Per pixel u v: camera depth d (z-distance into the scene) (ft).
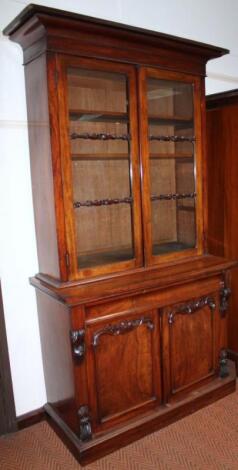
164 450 5.83
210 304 6.69
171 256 6.50
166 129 6.61
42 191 5.71
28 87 5.68
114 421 5.86
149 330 6.00
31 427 6.64
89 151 5.97
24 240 6.33
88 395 5.52
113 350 5.67
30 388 6.70
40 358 6.75
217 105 7.40
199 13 8.41
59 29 4.92
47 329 6.19
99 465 5.59
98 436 5.71
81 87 5.84
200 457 5.68
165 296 6.08
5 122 5.93
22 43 5.49
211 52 6.29
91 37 5.21
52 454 5.91
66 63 5.10
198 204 6.70
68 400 5.81
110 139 5.74
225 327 7.02
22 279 6.40
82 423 5.52
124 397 5.91
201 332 6.68
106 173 6.15
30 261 6.43
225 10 8.91
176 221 6.90
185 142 6.70
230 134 7.23
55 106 5.09
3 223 6.12
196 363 6.70
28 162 6.21
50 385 6.53
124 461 5.65
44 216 5.77
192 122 6.53
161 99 6.31
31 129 5.80
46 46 4.93
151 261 6.27
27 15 4.75
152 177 6.52
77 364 5.35
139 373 6.00
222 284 6.80
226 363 7.14
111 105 6.05
